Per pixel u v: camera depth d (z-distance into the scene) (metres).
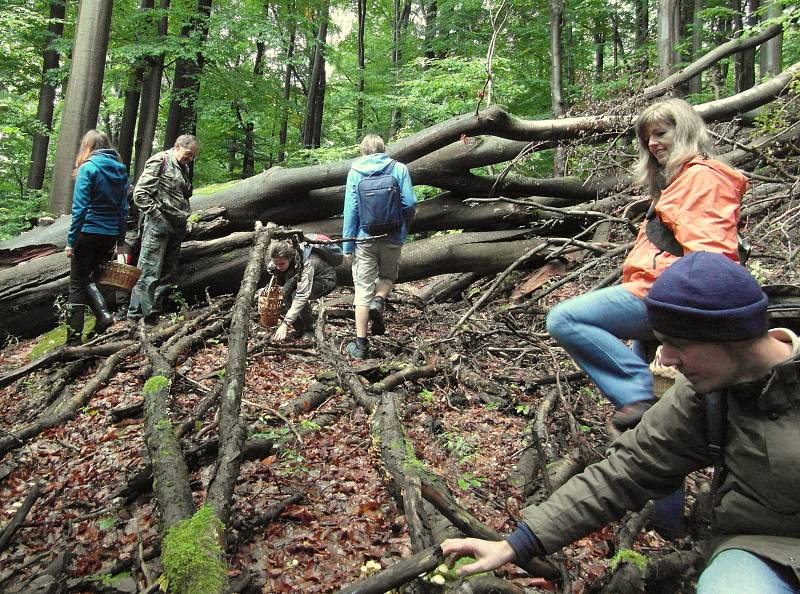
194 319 5.33
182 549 1.97
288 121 18.88
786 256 4.60
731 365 1.29
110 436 3.48
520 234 7.08
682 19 16.14
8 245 6.47
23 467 3.21
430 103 10.77
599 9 15.30
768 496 1.34
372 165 4.90
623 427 2.43
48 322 5.86
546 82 14.31
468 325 5.38
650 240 2.42
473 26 16.39
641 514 2.40
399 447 2.69
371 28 23.03
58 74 12.12
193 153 5.69
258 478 2.90
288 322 4.84
